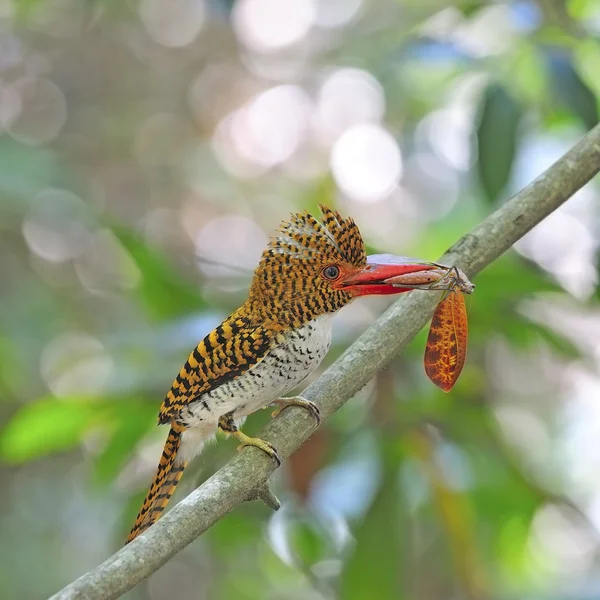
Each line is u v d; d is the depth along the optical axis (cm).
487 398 938
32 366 1570
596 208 1226
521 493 905
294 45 2119
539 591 1227
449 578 1034
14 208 1534
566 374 1683
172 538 512
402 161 1491
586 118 798
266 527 876
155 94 2127
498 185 819
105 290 1766
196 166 2106
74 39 2042
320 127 2081
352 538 845
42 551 1564
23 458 867
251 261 1897
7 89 2022
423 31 969
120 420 830
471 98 946
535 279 830
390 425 838
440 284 570
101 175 2055
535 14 884
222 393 653
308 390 619
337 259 641
